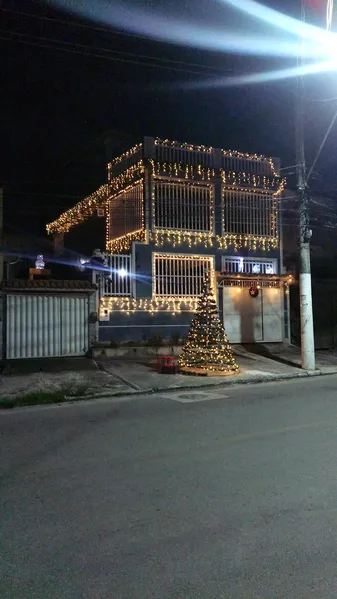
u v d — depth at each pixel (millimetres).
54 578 3535
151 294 17766
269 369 15320
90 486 5336
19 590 3383
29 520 4500
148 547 3980
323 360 17875
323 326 20922
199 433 7531
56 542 4078
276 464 6004
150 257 17797
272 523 4406
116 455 6445
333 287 21250
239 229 19578
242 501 4895
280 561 3760
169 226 18156
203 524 4391
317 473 5680
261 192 20016
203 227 18781
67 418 8797
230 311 19344
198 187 18703
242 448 6691
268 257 20094
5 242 25156
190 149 18859
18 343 15414
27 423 8414
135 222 18375
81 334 16391
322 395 10969
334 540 4094
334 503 4844
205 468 5883
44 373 13688
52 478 5598
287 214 22156
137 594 3336
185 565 3701
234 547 3975
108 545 4016
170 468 5898
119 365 15086
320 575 3572
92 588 3404
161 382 12688
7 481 5516
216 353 14016
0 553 3902
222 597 3305
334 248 23328
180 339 18109
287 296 20406
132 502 4891
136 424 8211
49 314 15953
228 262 19281
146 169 17734
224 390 11961
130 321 17375
